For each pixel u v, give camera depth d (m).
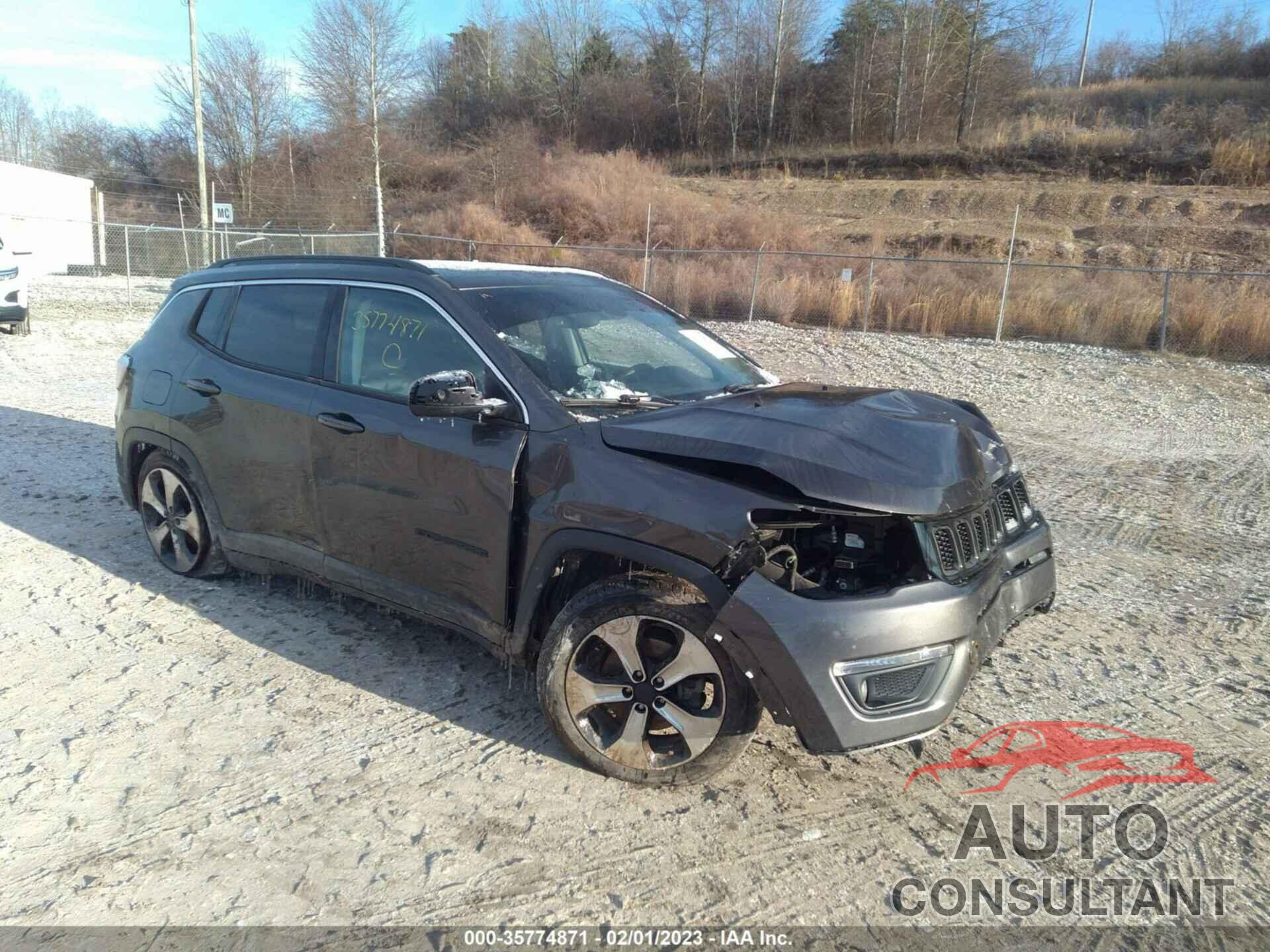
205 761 3.28
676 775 3.12
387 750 3.37
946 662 2.91
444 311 3.73
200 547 4.73
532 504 3.28
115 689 3.76
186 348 4.65
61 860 2.74
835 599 2.83
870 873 2.79
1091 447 9.65
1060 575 5.55
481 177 41.56
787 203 36.78
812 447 3.01
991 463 3.57
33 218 18.42
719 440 3.06
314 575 4.14
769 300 20.02
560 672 3.19
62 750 3.32
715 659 2.98
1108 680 4.12
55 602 4.59
